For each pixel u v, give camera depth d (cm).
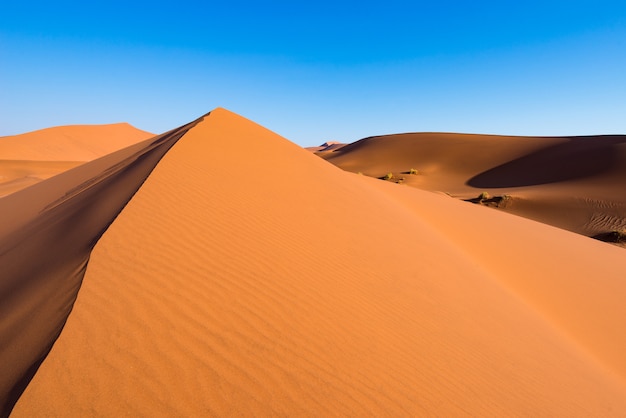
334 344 394
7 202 1322
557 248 1427
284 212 725
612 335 801
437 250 847
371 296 525
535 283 1002
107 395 266
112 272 400
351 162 7412
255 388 307
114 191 723
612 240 2497
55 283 385
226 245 529
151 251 460
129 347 309
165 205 602
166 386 285
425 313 531
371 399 335
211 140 1043
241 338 358
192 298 393
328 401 317
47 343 299
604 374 580
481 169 6031
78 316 327
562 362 545
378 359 395
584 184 3994
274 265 516
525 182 4938
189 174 770
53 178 1598
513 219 1931
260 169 944
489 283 783
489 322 582
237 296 421
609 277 1177
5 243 699
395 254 715
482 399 388
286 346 367
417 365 408
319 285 504
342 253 636
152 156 962
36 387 258
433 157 6875
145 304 363
